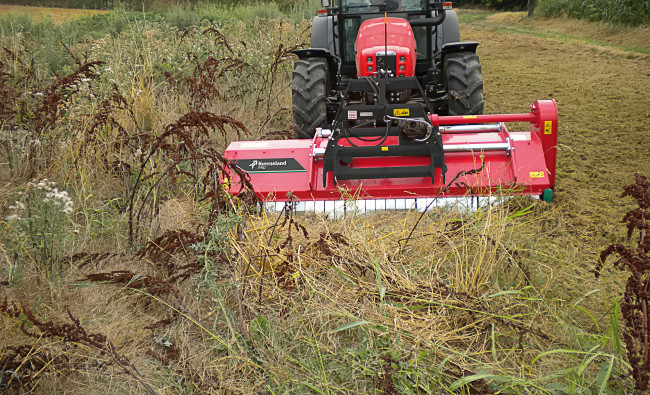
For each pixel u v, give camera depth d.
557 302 3.76
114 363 3.25
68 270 4.09
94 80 7.34
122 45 8.89
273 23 13.27
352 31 7.20
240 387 3.11
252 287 3.74
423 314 3.50
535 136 5.09
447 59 6.68
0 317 3.46
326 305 3.54
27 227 4.17
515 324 3.46
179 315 3.64
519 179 4.94
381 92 5.01
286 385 3.12
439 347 3.25
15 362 3.15
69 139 5.61
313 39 8.11
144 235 4.60
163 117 7.03
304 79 6.67
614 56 12.41
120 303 3.79
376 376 3.06
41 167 5.64
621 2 15.38
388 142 5.29
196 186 5.16
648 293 2.79
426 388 2.98
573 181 5.84
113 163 5.52
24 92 7.19
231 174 5.12
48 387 3.15
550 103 5.01
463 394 2.97
